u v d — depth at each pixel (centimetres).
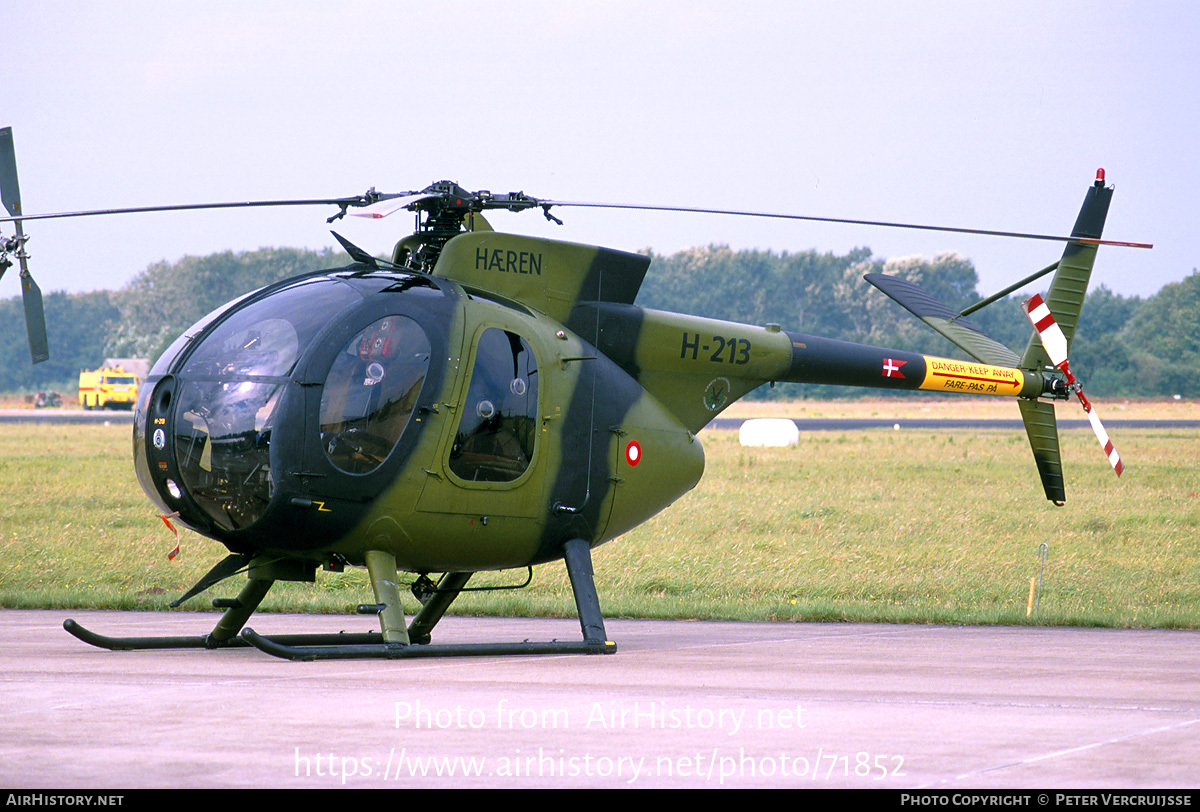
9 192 2903
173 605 2841
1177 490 9200
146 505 7738
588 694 2342
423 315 2881
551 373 3078
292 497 2678
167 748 1780
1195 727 2083
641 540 6253
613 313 3353
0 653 2959
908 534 6600
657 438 3362
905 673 2791
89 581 4978
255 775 1628
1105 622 4072
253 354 2764
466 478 2905
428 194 3091
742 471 10575
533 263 3222
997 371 4447
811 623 4109
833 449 13975
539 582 5153
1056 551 6012
